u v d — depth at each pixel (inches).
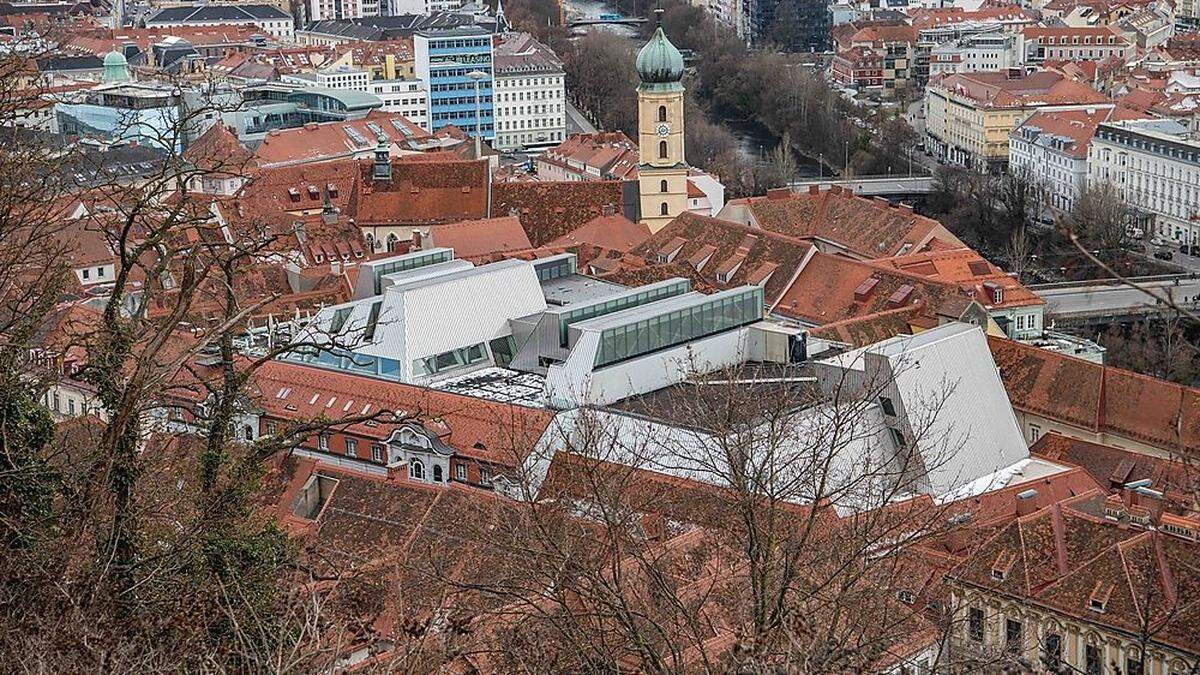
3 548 3516.2
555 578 3494.1
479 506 5856.3
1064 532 6599.4
